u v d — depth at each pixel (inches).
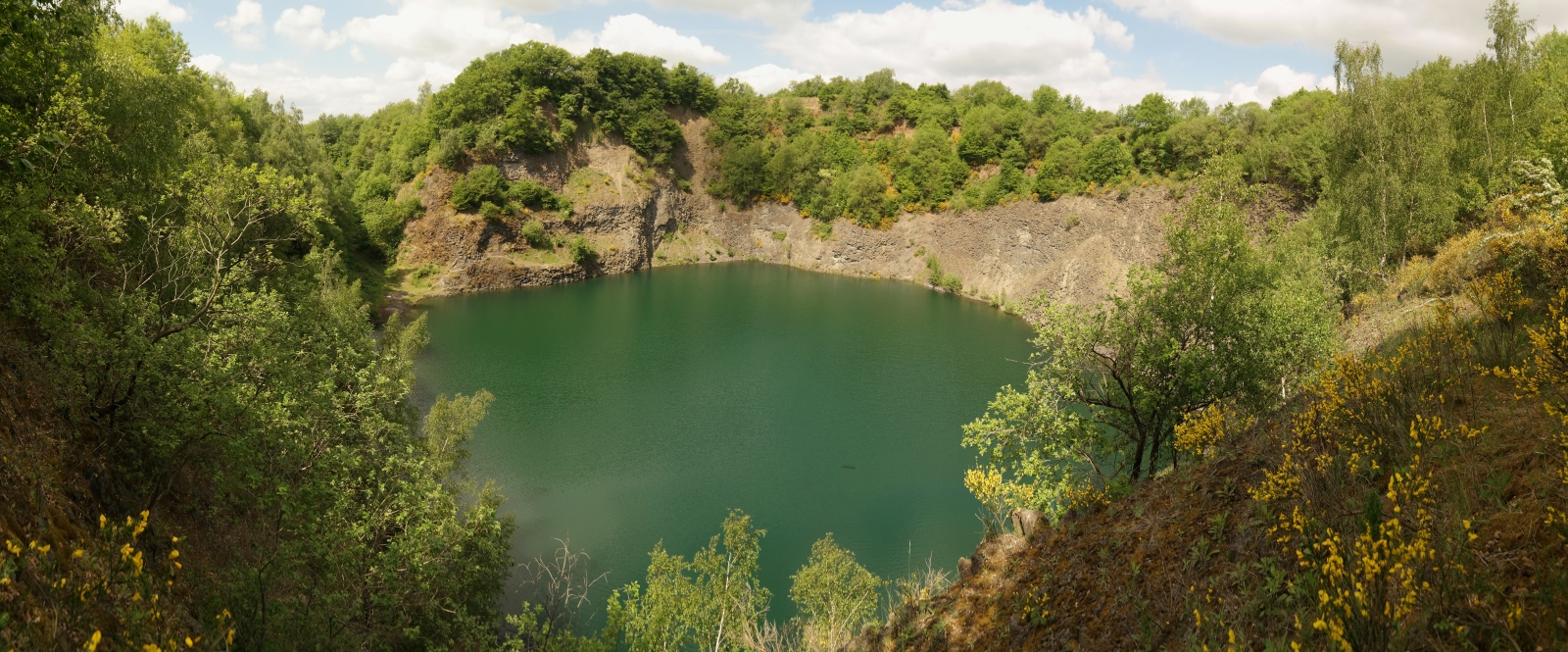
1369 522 219.5
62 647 245.4
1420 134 1298.0
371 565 621.0
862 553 1251.8
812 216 4734.3
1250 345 626.8
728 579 821.2
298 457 636.7
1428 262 1065.5
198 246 776.9
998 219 3850.9
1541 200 765.9
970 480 740.0
